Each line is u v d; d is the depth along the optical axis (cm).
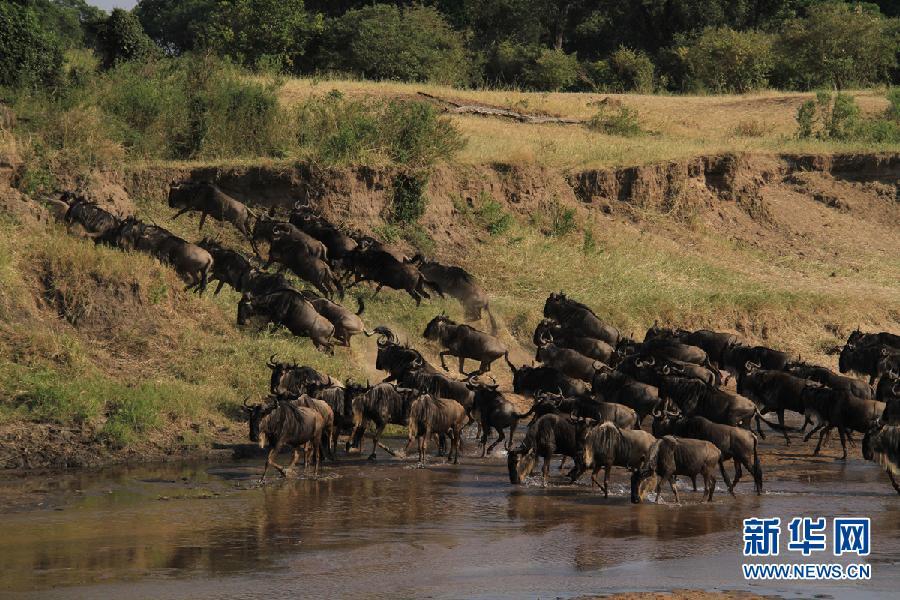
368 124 11988
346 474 6581
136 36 14475
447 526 5325
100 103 11488
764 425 9088
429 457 7219
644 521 5503
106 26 14475
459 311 10275
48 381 7188
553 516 5588
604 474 6462
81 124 10525
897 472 6272
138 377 7738
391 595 4228
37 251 8381
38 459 6475
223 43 19638
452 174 12356
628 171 13988
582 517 5575
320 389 6950
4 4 11244
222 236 10481
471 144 13875
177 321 8550
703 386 7262
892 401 7381
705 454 5978
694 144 16250
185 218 10525
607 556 4828
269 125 12169
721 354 9456
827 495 6244
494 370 9712
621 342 9394
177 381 7781
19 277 8112
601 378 7662
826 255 14425
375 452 7225
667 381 7388
